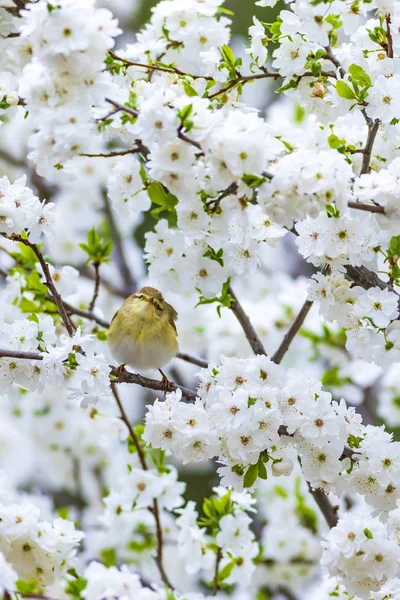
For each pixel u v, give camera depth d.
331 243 7.84
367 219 7.76
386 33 8.44
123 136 8.48
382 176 7.22
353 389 13.81
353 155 9.03
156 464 9.73
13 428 14.42
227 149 6.92
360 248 7.84
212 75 8.75
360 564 7.84
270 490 13.29
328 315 8.21
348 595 8.95
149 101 7.17
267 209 7.01
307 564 12.84
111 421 12.42
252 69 8.89
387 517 8.25
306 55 8.62
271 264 16.64
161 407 8.01
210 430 7.90
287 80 8.84
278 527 12.95
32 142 7.33
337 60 8.72
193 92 7.98
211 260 8.40
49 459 14.52
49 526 8.42
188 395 8.76
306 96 8.90
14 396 8.40
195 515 9.17
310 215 6.98
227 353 14.06
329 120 8.92
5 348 8.45
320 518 13.05
